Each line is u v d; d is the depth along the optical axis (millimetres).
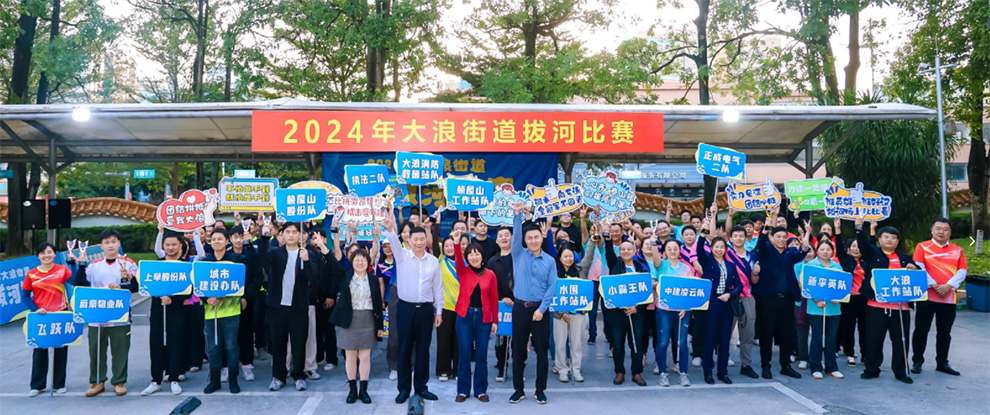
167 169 27141
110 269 6426
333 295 7219
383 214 7543
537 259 6016
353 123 9703
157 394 6309
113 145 12344
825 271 6742
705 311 6789
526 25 19125
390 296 6996
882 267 6863
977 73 16938
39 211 11969
